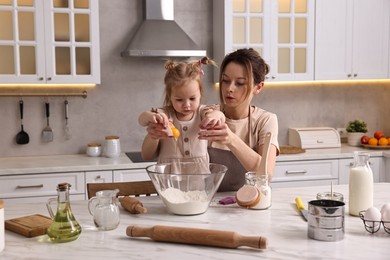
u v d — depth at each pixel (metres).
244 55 2.03
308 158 3.79
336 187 2.23
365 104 4.55
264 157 1.89
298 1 3.99
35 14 3.46
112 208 1.59
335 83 4.46
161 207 1.87
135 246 1.44
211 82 4.14
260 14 3.88
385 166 3.95
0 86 3.75
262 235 1.52
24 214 1.79
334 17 4.06
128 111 4.02
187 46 3.71
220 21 3.90
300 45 4.00
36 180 3.32
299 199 1.88
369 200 1.73
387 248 1.40
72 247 1.43
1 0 3.42
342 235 1.48
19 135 3.81
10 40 3.45
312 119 4.43
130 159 3.68
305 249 1.40
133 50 3.61
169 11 3.88
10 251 1.40
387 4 4.18
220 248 1.42
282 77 3.97
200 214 1.76
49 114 3.88
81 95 3.90
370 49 4.17
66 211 1.49
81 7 3.57
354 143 4.25
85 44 3.59
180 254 1.37
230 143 1.93
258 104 4.30
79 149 3.95
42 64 3.51
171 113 2.12
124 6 3.94
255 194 1.80
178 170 1.88
